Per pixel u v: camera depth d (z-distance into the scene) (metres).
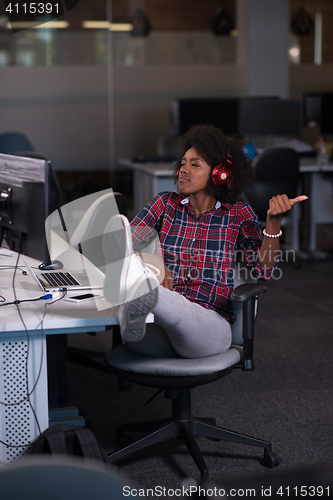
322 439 2.09
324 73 8.32
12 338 1.58
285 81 7.48
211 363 1.72
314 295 4.13
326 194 5.42
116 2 7.29
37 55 6.94
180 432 1.90
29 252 1.95
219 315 1.83
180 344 1.72
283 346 3.11
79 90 7.12
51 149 7.11
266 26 7.31
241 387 2.58
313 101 5.84
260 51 7.37
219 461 1.95
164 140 6.04
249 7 7.23
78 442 1.43
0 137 5.00
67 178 7.21
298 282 4.50
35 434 1.62
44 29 6.92
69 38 7.05
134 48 7.45
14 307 1.64
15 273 1.99
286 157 4.48
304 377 2.69
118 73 7.24
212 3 8.06
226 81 7.54
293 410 2.34
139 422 2.04
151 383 1.74
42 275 1.99
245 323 1.82
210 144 1.91
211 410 2.34
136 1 7.39
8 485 0.83
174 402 1.91
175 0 7.95
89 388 2.61
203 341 1.72
